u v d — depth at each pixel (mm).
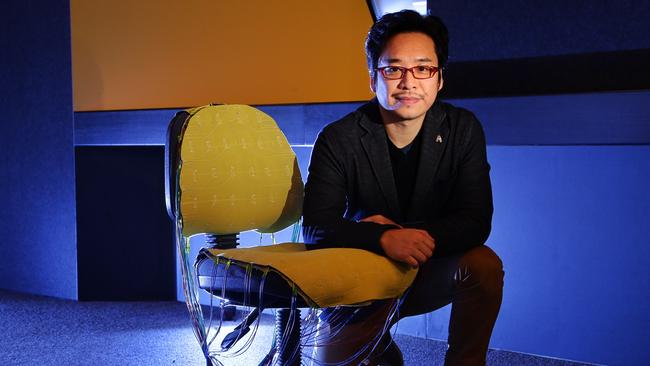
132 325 3398
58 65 3896
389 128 2014
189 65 3529
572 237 2791
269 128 2213
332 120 3000
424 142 2004
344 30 3152
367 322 2014
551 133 2531
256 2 3305
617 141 2439
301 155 3404
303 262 1709
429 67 1898
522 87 2658
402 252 1796
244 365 2799
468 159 2016
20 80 4059
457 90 2758
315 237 1928
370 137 2023
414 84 1890
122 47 3674
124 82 3701
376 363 2092
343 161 2020
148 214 3898
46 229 4035
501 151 2906
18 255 4160
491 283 1882
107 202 3879
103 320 3494
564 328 2828
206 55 3479
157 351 2992
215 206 2062
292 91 3312
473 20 2719
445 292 1961
